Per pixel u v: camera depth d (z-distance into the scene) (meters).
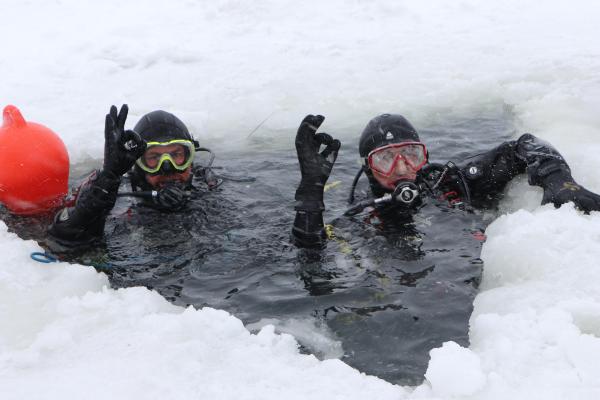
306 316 3.31
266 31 9.64
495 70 7.58
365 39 9.17
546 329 2.76
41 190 4.51
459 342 3.00
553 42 8.41
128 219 4.48
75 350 2.93
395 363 2.89
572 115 5.85
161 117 4.65
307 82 7.62
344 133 6.20
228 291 3.59
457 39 8.89
